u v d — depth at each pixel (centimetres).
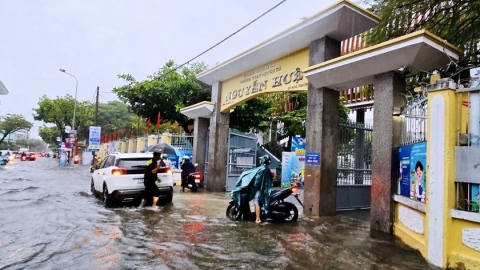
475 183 424
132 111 2281
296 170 1631
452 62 591
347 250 529
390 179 661
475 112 436
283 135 2272
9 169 2731
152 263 449
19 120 7131
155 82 2041
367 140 1056
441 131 462
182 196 1200
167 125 2505
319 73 816
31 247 519
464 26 793
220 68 1312
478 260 404
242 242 572
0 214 783
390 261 472
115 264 442
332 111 879
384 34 859
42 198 1058
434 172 468
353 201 1002
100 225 685
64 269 421
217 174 1410
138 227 672
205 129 1570
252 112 1986
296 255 499
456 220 438
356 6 778
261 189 761
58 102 4962
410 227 568
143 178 960
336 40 903
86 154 4472
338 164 974
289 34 930
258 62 1152
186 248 526
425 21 819
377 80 711
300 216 848
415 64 636
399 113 677
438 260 451
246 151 1581
